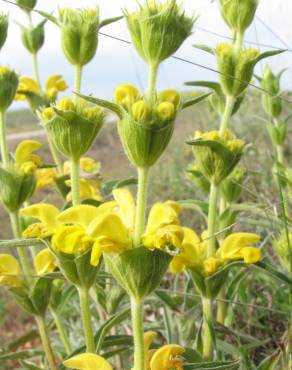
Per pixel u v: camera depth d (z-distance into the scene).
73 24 0.40
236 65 0.42
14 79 0.45
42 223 0.35
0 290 0.97
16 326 0.89
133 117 0.27
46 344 0.44
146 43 0.30
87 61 0.41
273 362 0.39
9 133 2.76
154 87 0.30
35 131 2.72
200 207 0.50
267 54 0.41
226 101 0.44
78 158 0.38
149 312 0.68
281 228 0.46
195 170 0.55
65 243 0.30
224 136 0.43
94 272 0.36
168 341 0.47
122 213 0.31
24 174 0.44
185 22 0.31
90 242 0.30
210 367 0.32
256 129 0.95
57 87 0.63
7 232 1.21
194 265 0.39
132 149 0.28
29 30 0.60
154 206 0.28
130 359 0.48
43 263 0.42
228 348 0.44
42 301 0.43
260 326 0.50
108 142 1.91
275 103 0.56
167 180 1.01
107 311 0.46
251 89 0.99
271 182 0.73
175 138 1.25
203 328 0.47
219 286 0.40
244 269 0.48
